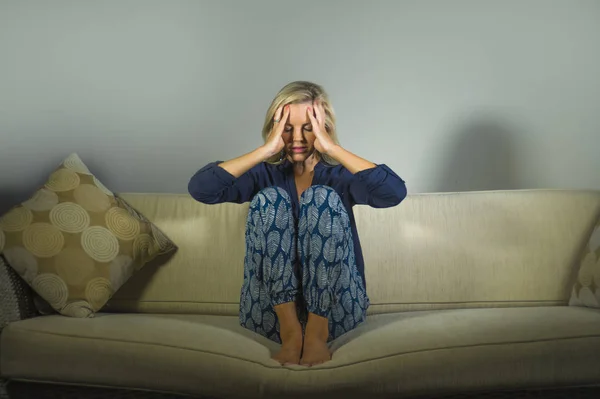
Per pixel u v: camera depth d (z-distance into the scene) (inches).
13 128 139.3
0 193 139.8
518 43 136.0
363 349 88.0
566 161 137.4
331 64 136.7
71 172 115.4
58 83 138.7
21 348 96.0
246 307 97.3
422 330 91.7
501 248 113.8
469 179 137.6
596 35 135.5
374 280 114.0
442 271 113.6
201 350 90.4
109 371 93.4
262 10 136.6
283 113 101.3
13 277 107.7
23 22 138.0
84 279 107.8
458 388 87.7
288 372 86.0
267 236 92.2
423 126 137.0
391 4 135.9
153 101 138.6
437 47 136.1
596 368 88.6
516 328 90.6
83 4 137.7
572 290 108.7
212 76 137.7
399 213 116.4
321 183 102.3
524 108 136.8
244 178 103.3
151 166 139.4
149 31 137.7
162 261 116.5
